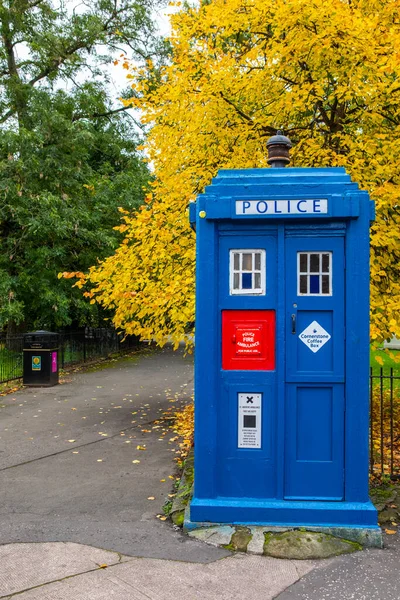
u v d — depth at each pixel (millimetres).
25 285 15234
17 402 9719
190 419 8062
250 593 3074
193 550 3615
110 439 6879
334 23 6066
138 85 7715
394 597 3045
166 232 7102
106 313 18672
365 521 3762
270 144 4496
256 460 3939
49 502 4621
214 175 7191
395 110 7035
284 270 3924
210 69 7117
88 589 3109
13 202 14859
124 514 4320
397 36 5902
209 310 3947
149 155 8000
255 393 3953
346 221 3885
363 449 3826
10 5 16781
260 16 6766
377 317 5816
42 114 15594
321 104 7535
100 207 16984
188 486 4848
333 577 3264
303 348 3914
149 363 17156
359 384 3832
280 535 3686
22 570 3350
